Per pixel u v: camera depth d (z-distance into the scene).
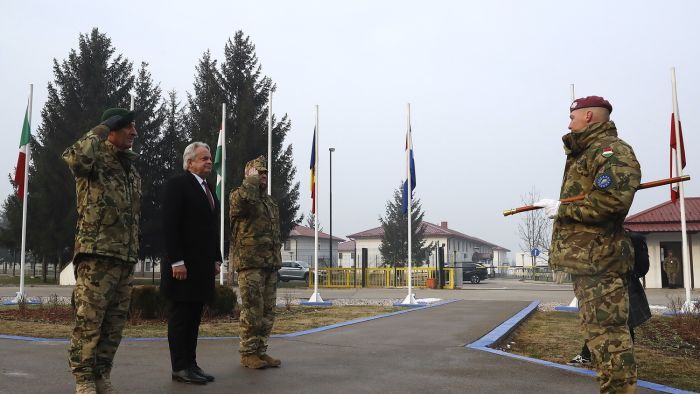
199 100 35.88
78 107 34.19
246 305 5.52
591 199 3.42
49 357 5.82
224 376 5.13
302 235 72.69
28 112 16.05
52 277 40.62
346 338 7.62
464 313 11.44
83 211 4.08
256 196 5.46
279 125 35.25
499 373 5.35
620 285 3.45
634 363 3.38
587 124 3.71
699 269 26.53
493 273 61.97
